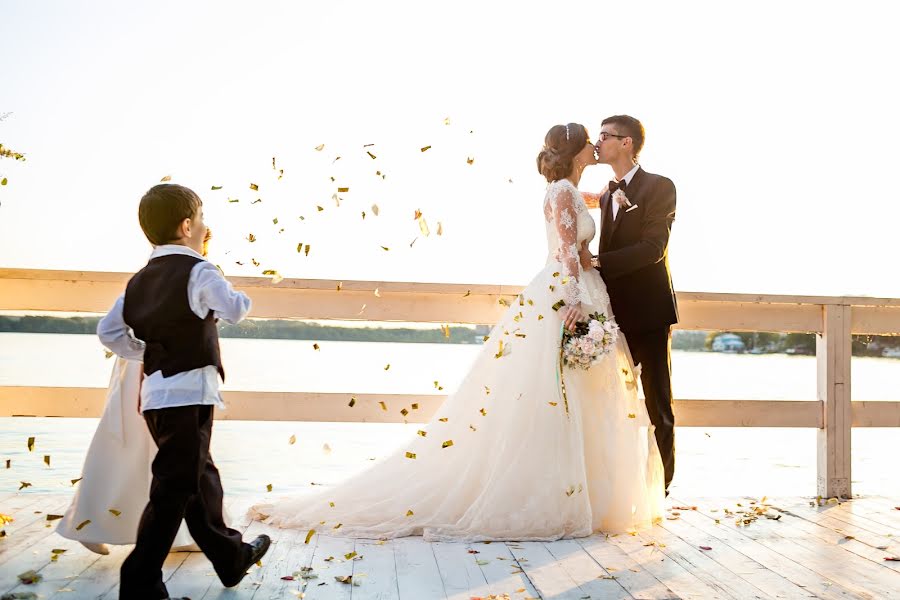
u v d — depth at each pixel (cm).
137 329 204
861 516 333
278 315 354
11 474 484
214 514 215
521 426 302
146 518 196
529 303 319
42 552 256
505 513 293
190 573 238
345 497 311
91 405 341
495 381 314
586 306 320
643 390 337
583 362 306
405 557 263
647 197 332
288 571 243
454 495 302
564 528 296
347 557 255
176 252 208
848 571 253
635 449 314
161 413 199
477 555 268
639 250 322
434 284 354
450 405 319
